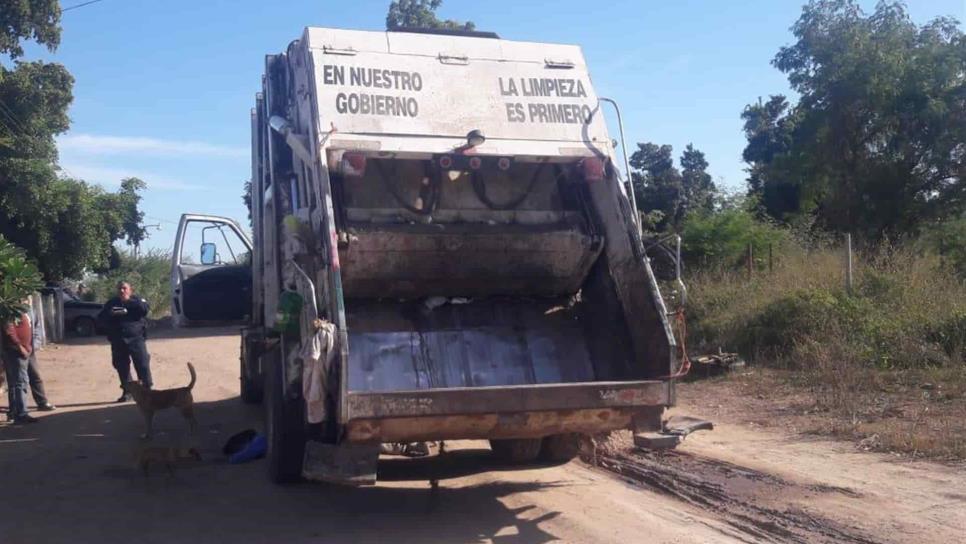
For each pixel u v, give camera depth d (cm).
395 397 588
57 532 659
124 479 828
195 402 1326
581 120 748
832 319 1324
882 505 688
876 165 2380
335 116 693
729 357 1350
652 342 679
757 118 3434
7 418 1174
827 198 2475
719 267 1894
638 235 709
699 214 2194
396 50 734
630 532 641
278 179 827
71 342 2684
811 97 2456
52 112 2677
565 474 814
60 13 2589
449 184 751
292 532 656
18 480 826
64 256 2805
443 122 713
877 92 2311
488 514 693
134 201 3447
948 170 2336
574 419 634
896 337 1239
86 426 1123
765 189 2866
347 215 714
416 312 754
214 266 1253
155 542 635
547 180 776
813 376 1213
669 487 756
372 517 690
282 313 685
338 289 605
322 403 599
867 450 864
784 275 1606
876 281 1441
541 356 748
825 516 665
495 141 718
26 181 2575
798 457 848
